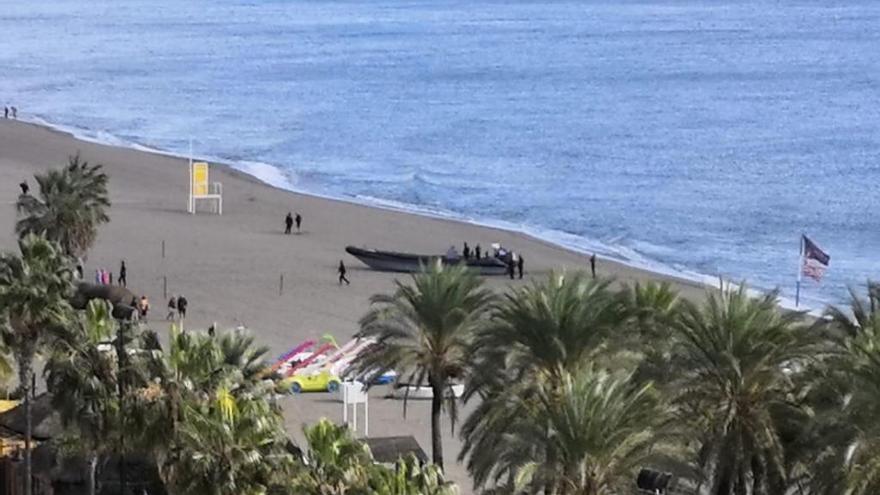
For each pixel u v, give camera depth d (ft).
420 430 259.80
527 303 192.95
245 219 496.23
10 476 217.56
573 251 465.88
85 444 187.11
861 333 182.29
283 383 210.18
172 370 174.91
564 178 618.85
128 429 176.04
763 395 181.88
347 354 294.46
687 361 182.39
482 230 494.59
